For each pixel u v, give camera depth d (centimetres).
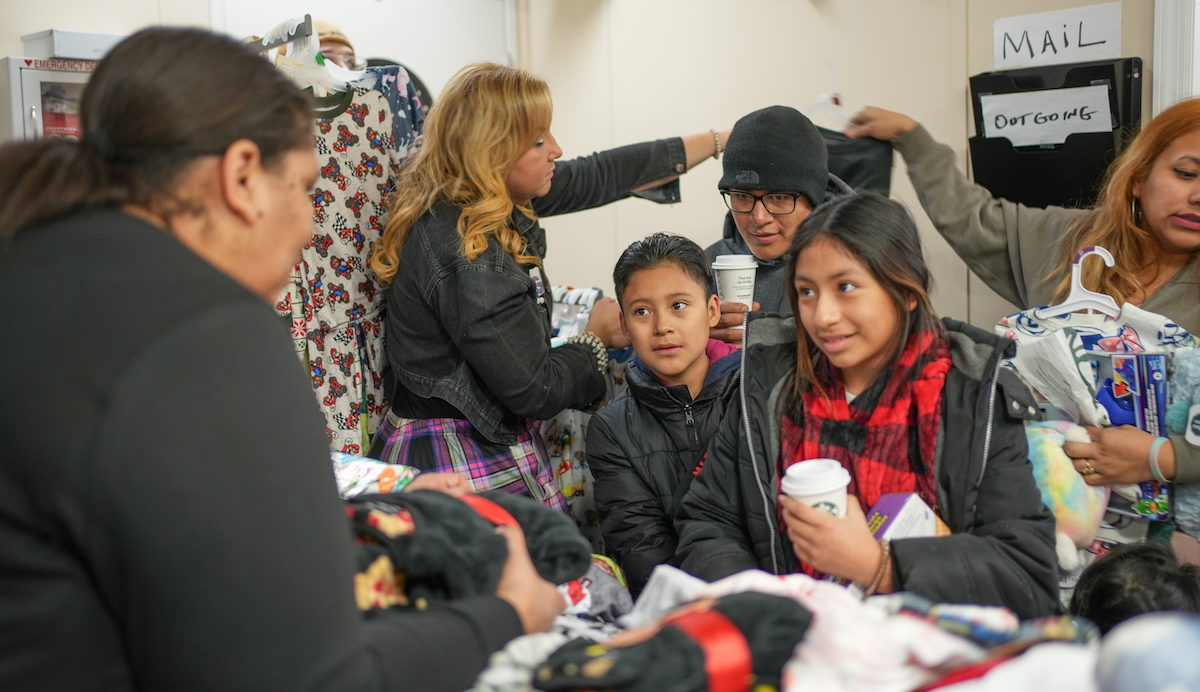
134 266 66
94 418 60
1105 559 134
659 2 353
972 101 261
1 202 70
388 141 207
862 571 111
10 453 62
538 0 390
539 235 202
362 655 68
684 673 72
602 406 184
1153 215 163
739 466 137
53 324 63
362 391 201
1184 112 158
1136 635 57
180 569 60
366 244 200
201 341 63
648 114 363
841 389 131
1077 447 142
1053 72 243
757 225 210
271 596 62
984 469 121
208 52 75
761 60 326
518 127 175
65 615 65
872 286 120
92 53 263
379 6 355
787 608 79
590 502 210
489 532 94
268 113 76
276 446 64
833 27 304
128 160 72
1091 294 153
